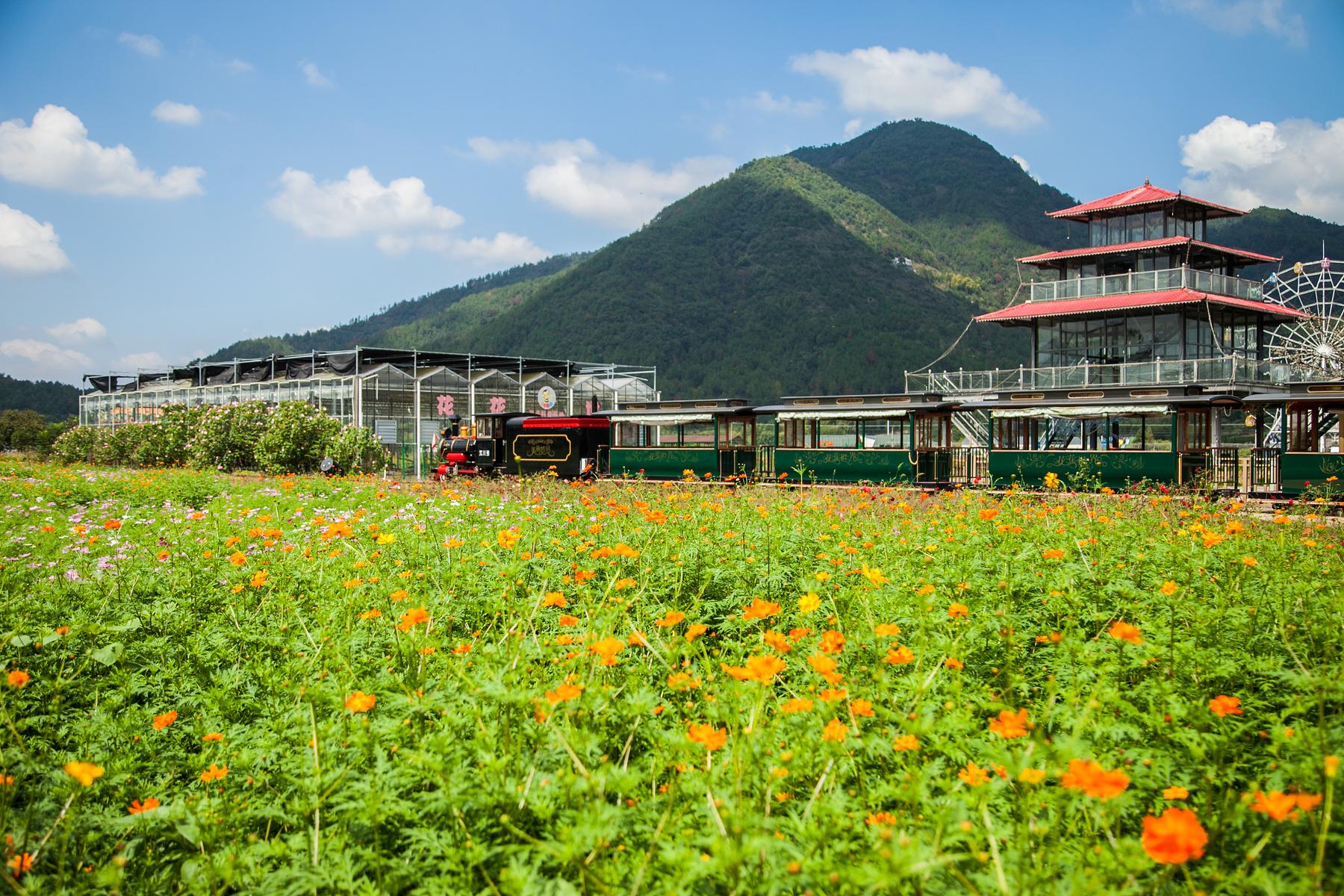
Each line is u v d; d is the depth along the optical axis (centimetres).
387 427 4569
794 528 919
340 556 877
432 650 523
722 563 773
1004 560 725
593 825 299
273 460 3625
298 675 544
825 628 614
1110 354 4216
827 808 314
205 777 403
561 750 383
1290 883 295
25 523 1320
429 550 898
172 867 395
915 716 378
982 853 287
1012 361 14762
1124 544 798
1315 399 2280
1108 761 368
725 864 277
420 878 342
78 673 591
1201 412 2434
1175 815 250
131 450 4712
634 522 933
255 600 764
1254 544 820
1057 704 466
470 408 4856
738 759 330
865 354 15475
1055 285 4469
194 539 1009
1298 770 333
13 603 705
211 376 5884
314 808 359
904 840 280
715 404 3184
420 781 390
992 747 364
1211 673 457
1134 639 411
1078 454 2478
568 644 494
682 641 517
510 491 1870
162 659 628
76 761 444
